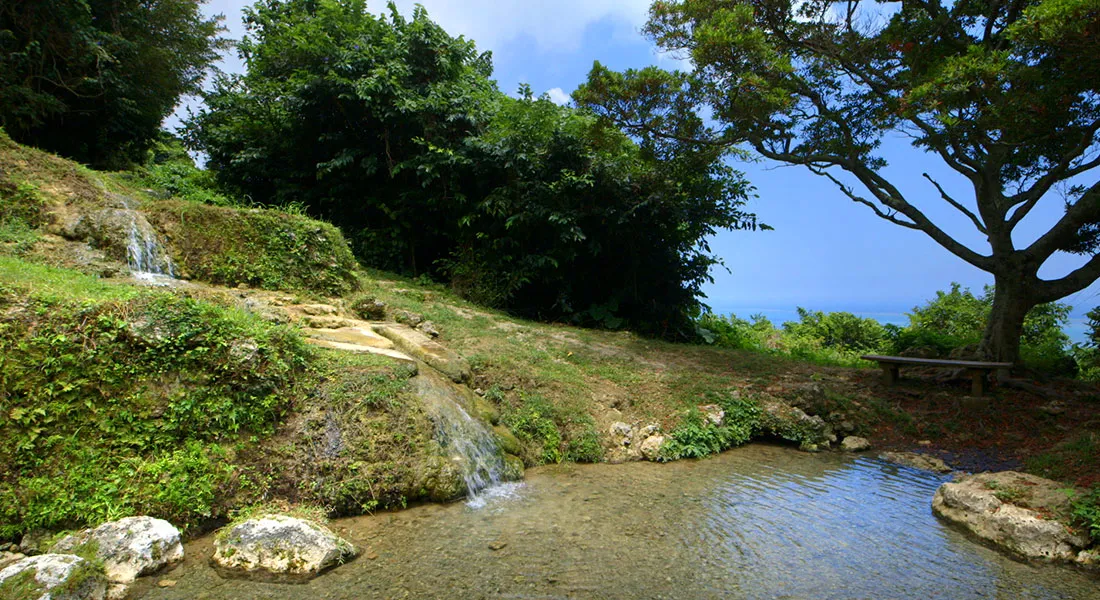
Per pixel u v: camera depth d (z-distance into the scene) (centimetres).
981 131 965
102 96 1448
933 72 952
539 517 577
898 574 473
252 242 988
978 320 1795
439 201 1448
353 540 510
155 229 929
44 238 824
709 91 1108
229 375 581
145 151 1819
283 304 898
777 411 941
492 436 735
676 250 1600
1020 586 454
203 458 527
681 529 556
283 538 462
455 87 1473
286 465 562
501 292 1384
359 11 1556
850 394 1039
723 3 1111
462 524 552
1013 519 538
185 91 1725
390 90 1359
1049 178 1000
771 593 435
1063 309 1647
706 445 848
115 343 544
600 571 462
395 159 1495
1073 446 712
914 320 2008
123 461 501
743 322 2398
